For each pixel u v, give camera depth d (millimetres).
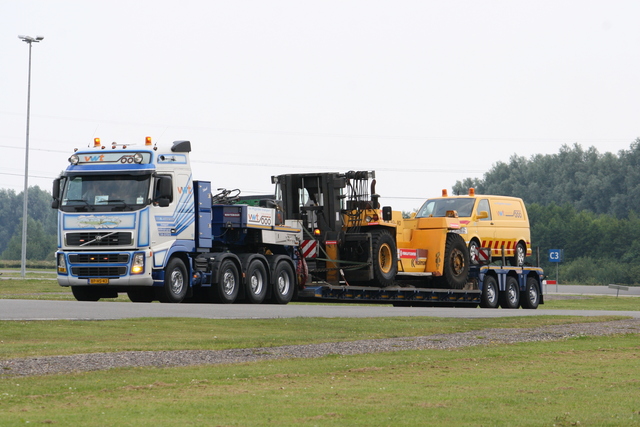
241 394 22016
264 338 34156
